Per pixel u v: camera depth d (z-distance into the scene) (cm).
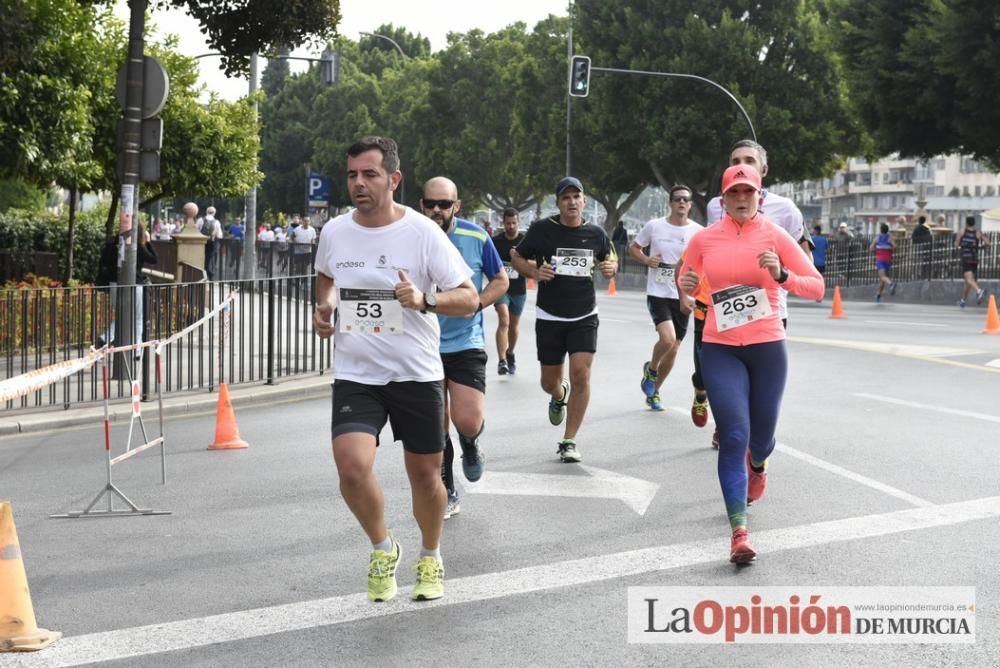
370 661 491
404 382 562
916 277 3456
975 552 641
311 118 9250
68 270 2233
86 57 1678
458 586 595
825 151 4844
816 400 1220
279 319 1488
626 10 4866
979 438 993
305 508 786
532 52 6209
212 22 1730
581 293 922
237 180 2427
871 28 3403
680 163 4847
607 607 558
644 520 727
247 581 613
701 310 979
